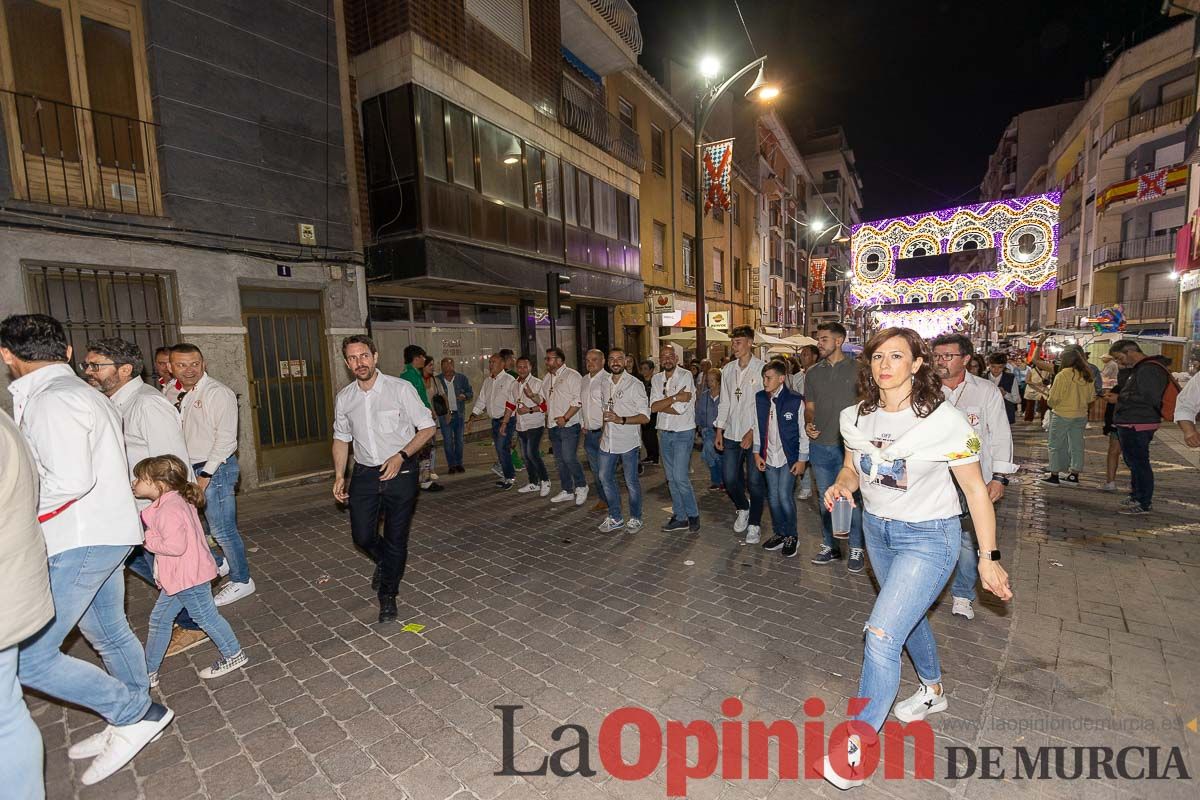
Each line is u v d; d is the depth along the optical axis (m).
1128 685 3.00
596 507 6.89
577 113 13.76
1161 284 27.98
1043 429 12.89
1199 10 14.32
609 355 5.81
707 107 11.95
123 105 6.80
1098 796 2.28
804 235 45.25
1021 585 4.28
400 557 4.02
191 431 4.20
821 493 4.86
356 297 9.23
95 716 3.02
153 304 6.98
